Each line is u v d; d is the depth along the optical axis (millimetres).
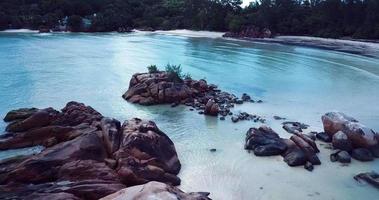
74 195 17766
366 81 53219
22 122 28031
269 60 72688
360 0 123438
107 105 37219
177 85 39562
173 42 107000
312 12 134375
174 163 22922
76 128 26500
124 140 22781
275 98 42000
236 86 48094
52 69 56844
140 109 36094
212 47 94375
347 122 27000
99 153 22141
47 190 17984
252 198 19859
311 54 82812
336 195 20250
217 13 151375
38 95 40625
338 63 70188
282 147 25422
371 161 24547
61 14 149250
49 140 25453
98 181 19125
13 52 75500
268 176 22297
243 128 30766
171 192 15523
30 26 139625
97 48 86812
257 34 126312
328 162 24266
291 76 56406
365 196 20172
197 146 26688
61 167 20031
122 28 149375
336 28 121688
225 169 23109
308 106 38500
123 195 15117
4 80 47969
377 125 32000
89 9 159500
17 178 19516
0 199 17062
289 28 132500
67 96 40469
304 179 21984
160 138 23594
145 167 20984
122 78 50875
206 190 20547
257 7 153000
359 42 104750
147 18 163875
